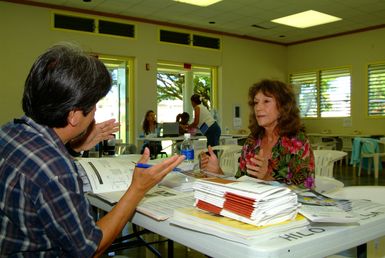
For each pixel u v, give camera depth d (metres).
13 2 6.38
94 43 7.15
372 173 7.13
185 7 6.96
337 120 9.20
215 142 6.35
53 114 0.82
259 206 0.78
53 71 0.80
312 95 9.79
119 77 7.93
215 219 0.82
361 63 8.71
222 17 7.66
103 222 0.89
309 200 0.99
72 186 0.77
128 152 4.58
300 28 8.62
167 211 0.97
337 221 0.83
